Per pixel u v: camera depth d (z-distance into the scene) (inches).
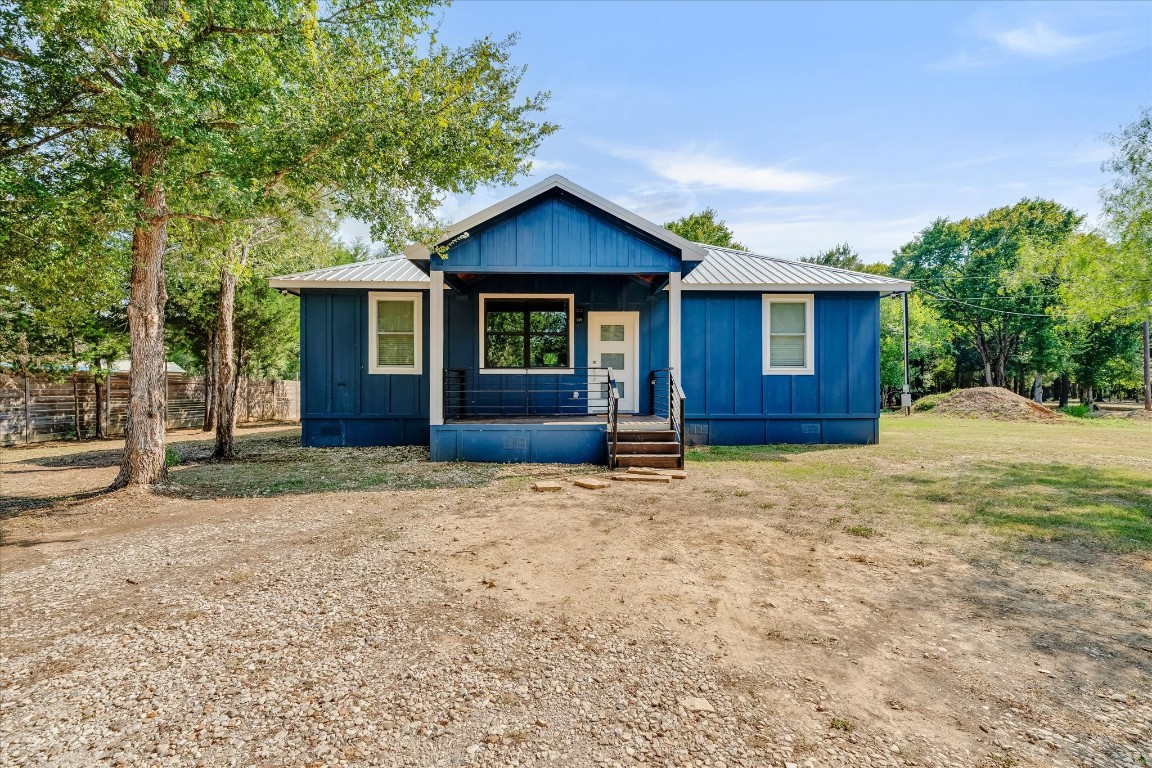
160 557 180.7
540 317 482.0
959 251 1486.2
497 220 374.6
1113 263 408.5
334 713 93.6
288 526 219.0
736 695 99.4
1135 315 428.1
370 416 487.5
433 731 88.5
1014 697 99.3
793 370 486.9
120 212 232.5
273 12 253.6
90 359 574.6
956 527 216.7
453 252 375.6
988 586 154.9
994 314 1354.6
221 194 244.5
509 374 478.6
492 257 375.6
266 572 165.8
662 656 114.1
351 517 233.5
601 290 482.6
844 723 90.7
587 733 88.0
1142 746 85.0
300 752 83.0
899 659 113.4
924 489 290.8
